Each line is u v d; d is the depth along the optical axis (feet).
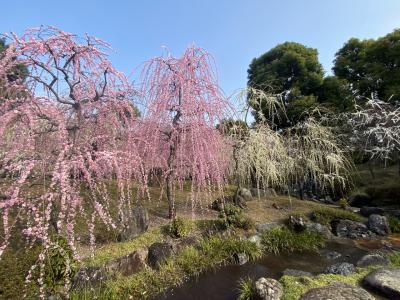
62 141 13.39
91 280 15.94
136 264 18.11
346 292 14.29
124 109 18.15
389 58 57.82
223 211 25.55
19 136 13.93
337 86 63.36
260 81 67.36
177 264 19.35
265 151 31.89
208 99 22.38
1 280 13.50
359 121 44.27
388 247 24.75
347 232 28.30
